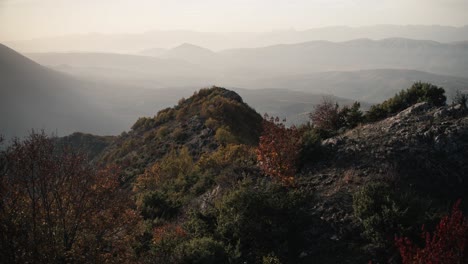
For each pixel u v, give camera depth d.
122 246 12.58
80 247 11.94
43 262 10.66
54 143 12.39
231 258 11.92
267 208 13.38
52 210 11.84
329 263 11.30
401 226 10.88
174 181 27.77
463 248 7.93
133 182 36.31
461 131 15.50
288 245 12.59
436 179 14.13
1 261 10.48
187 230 14.74
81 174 12.28
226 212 13.99
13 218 10.97
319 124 22.95
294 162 16.58
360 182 14.50
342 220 12.74
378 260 10.70
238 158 23.44
